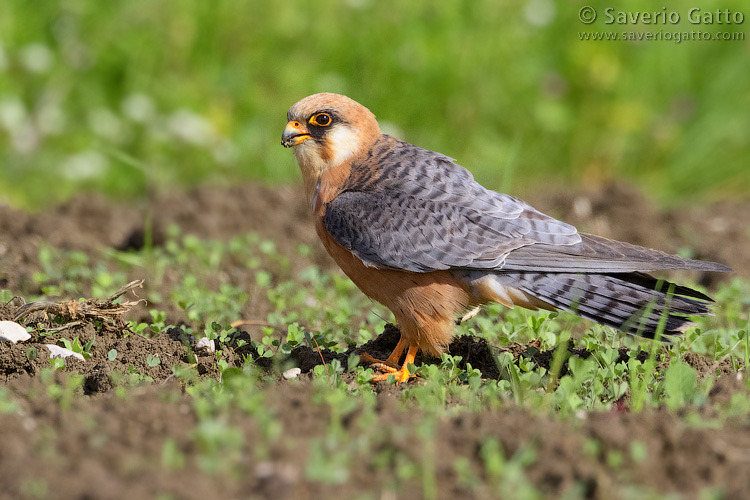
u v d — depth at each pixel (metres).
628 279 9.66
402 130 19.48
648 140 20.42
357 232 9.59
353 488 5.61
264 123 19.61
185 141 18.86
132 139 19.08
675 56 20.80
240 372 8.32
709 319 11.02
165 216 15.35
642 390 7.51
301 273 12.79
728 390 7.83
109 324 9.57
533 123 20.08
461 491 5.65
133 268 12.99
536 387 8.36
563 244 9.43
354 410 6.76
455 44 20.16
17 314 9.52
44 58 19.44
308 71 19.84
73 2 19.67
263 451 5.84
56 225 14.78
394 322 11.20
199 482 5.50
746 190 19.94
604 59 20.45
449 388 8.11
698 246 14.93
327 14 20.36
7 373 8.59
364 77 19.92
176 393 7.55
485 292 9.53
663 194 19.77
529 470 5.91
